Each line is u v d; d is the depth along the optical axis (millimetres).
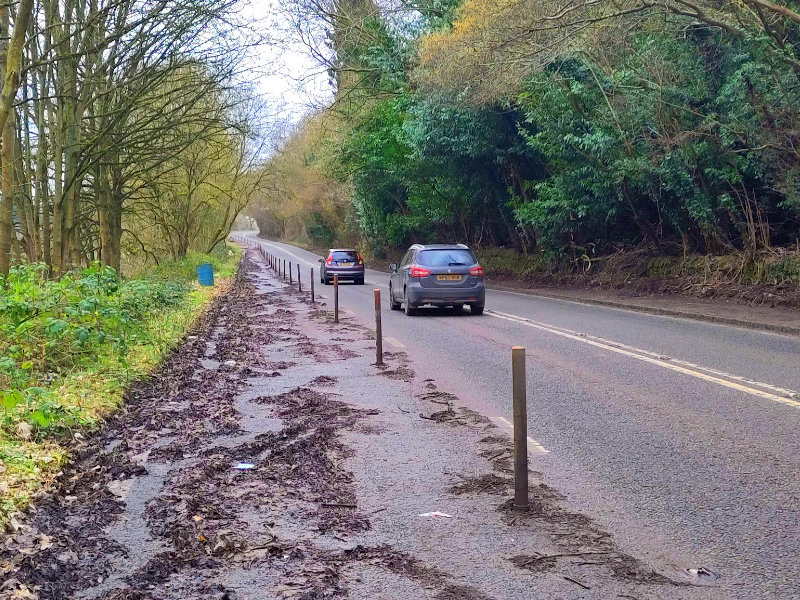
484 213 36844
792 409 7633
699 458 6086
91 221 26688
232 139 35469
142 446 6812
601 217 25953
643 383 9219
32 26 17938
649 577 3965
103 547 4484
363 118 39625
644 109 20328
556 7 17656
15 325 9938
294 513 5004
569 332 14484
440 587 3879
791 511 4887
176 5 16875
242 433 7223
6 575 4070
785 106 18000
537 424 7324
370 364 11164
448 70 21125
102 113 20594
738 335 13516
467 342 13359
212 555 4324
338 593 3818
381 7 32062
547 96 23078
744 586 3842
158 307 16047
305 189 71500
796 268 18094
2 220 13375
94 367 9992
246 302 24750
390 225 47250
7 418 7094
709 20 16531
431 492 5406
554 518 4855
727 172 19594
